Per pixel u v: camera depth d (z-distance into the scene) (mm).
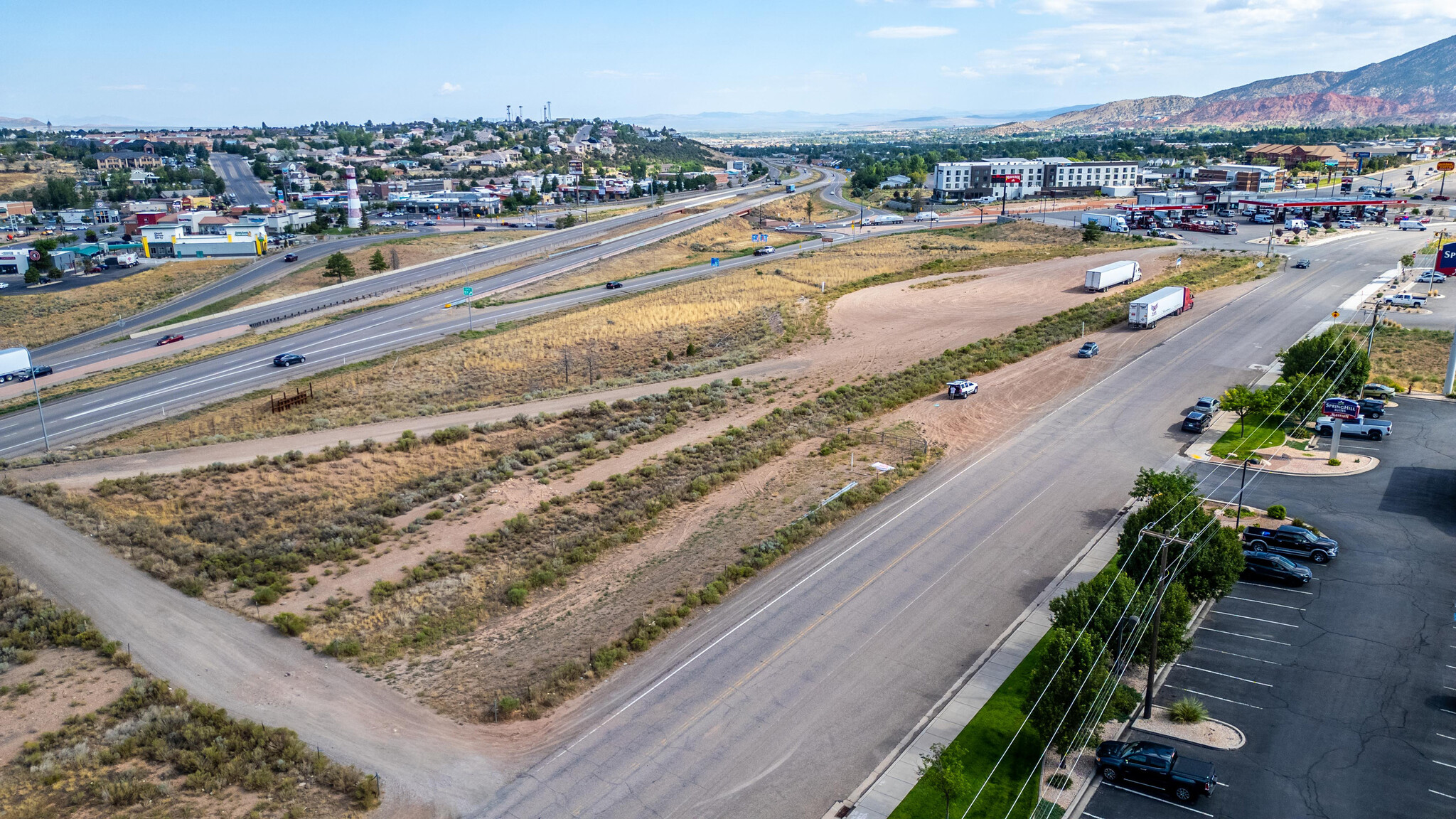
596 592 49344
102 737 36062
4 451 79375
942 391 83000
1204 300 111375
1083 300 113812
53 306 148625
